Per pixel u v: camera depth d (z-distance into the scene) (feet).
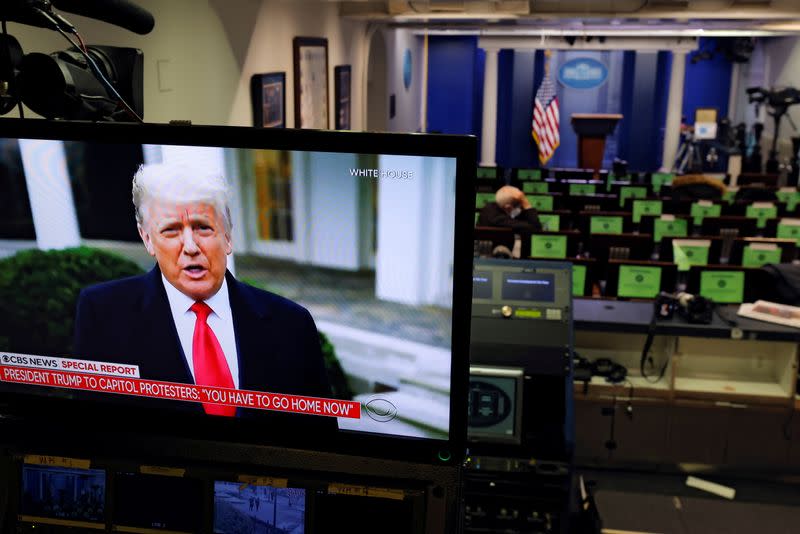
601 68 57.88
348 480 4.52
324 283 4.32
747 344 12.97
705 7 26.00
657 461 13.37
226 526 4.66
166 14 14.12
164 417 4.72
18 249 4.56
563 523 8.62
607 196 28.60
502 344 8.79
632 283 15.64
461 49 57.16
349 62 31.48
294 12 23.16
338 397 4.48
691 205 27.02
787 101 43.73
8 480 4.79
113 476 4.70
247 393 4.55
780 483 13.20
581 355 13.26
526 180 35.01
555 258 19.36
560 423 8.48
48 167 4.42
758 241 18.12
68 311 4.64
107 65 6.02
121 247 4.51
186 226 4.37
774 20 35.04
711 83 59.47
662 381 13.00
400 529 4.49
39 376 4.80
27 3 4.87
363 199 4.12
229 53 17.70
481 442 8.50
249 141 4.19
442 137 3.97
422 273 4.19
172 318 4.53
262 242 4.35
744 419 13.06
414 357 4.31
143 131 4.27
